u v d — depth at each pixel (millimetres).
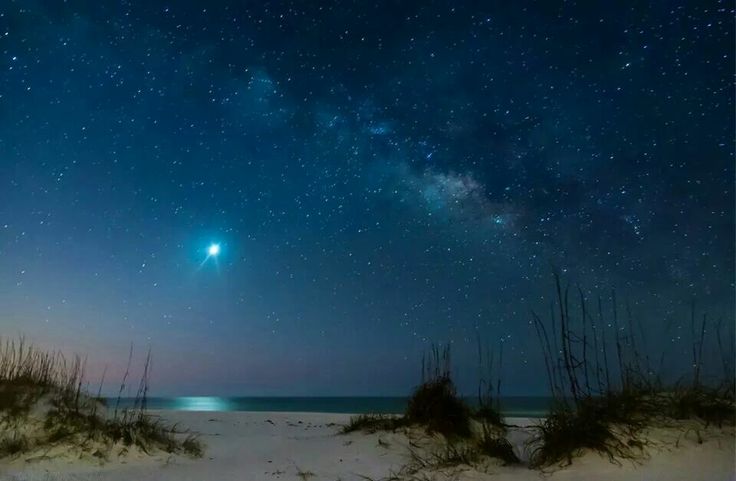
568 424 6250
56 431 7453
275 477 6656
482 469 6273
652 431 5840
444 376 8734
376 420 9422
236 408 47719
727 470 4965
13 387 8141
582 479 5379
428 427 8016
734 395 6328
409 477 6309
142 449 7711
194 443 8844
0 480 6223
